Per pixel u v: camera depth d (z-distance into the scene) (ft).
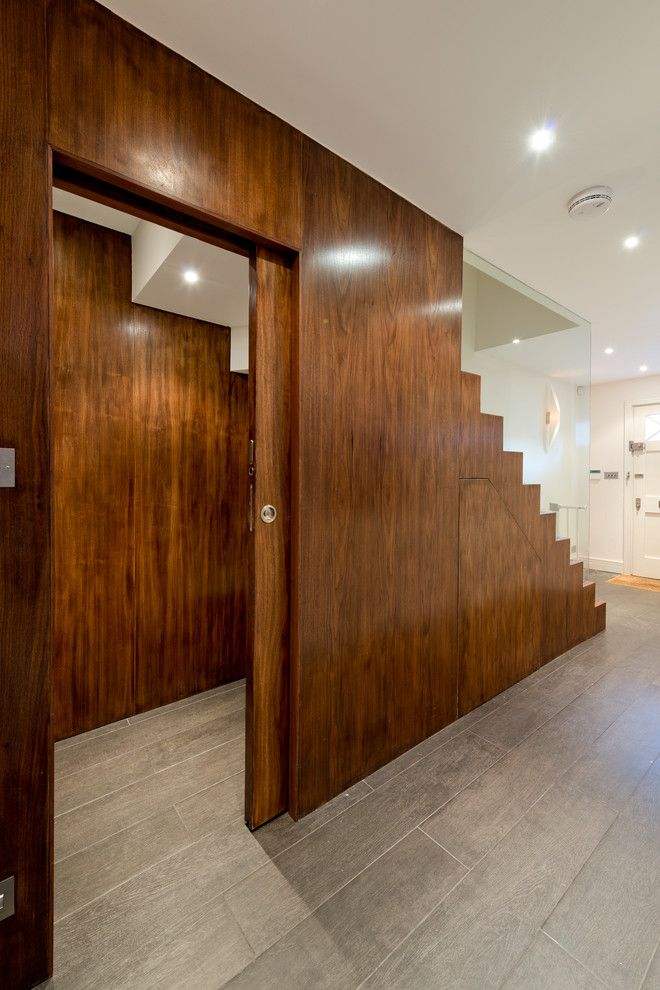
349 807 5.13
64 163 3.43
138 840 4.66
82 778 5.71
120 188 3.74
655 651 9.96
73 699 6.78
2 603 3.19
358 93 4.25
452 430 6.80
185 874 4.24
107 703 7.12
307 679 4.98
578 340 11.33
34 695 3.33
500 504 7.86
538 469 10.87
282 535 4.94
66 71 3.32
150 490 7.61
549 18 3.54
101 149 3.48
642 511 17.21
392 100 4.33
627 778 5.64
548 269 8.34
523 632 8.52
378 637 5.76
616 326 11.54
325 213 4.99
